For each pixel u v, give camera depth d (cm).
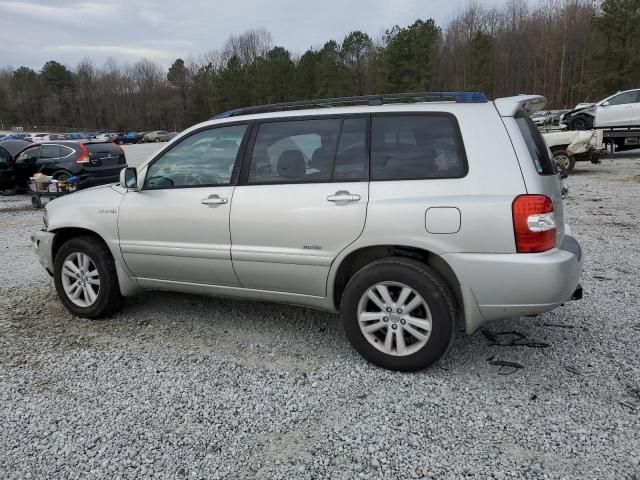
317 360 361
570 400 300
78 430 283
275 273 363
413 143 329
